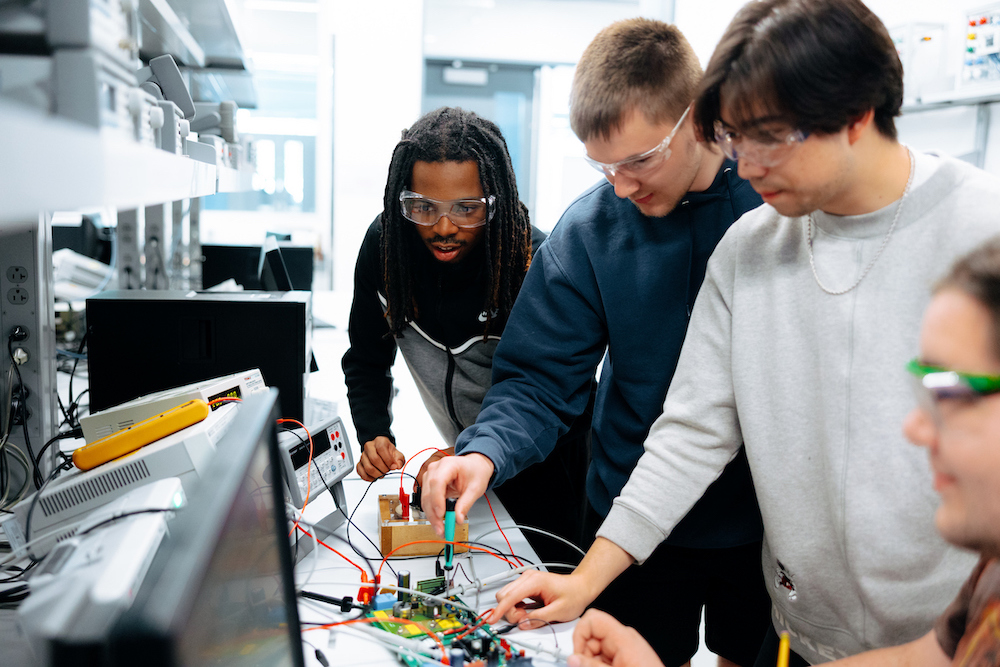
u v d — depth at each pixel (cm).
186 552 47
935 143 310
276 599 70
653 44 104
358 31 444
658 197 114
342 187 460
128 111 79
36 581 60
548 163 546
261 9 450
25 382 131
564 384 130
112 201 56
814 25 75
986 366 48
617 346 128
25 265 128
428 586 110
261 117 464
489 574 118
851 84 76
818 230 94
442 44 526
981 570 65
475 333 153
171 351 156
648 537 105
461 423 167
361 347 169
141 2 133
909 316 85
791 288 96
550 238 133
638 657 86
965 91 265
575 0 524
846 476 89
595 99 105
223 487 56
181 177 91
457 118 138
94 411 155
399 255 146
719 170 120
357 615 103
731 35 82
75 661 40
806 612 102
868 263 88
